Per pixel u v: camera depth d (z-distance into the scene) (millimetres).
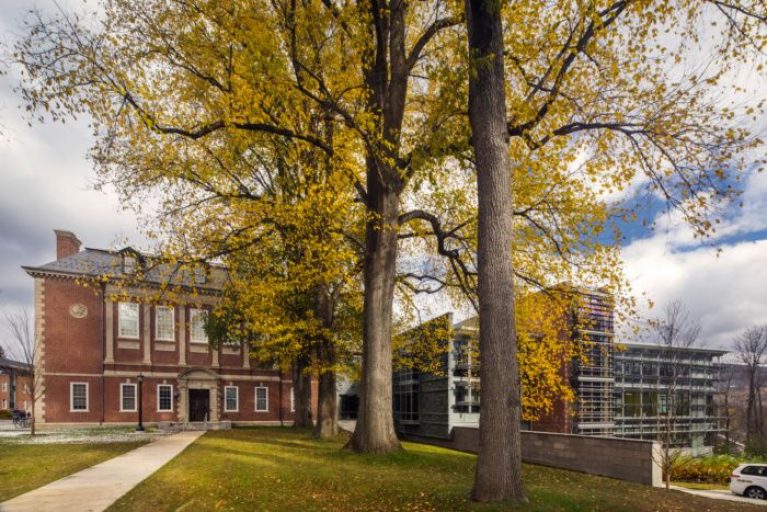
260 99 11492
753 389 50375
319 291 23141
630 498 9500
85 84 11078
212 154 16625
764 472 18281
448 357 41875
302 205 14555
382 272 14461
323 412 23250
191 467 13133
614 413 46250
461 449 26703
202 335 44719
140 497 9891
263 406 46781
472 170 16078
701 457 25000
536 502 7969
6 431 34656
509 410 8258
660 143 12312
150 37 12672
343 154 13734
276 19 12367
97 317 39969
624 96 12734
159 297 17219
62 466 14547
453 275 21094
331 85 14305
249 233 17734
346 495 9109
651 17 10352
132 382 40938
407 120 18031
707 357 55906
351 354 27594
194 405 43688
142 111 11414
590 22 10984
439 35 15359
